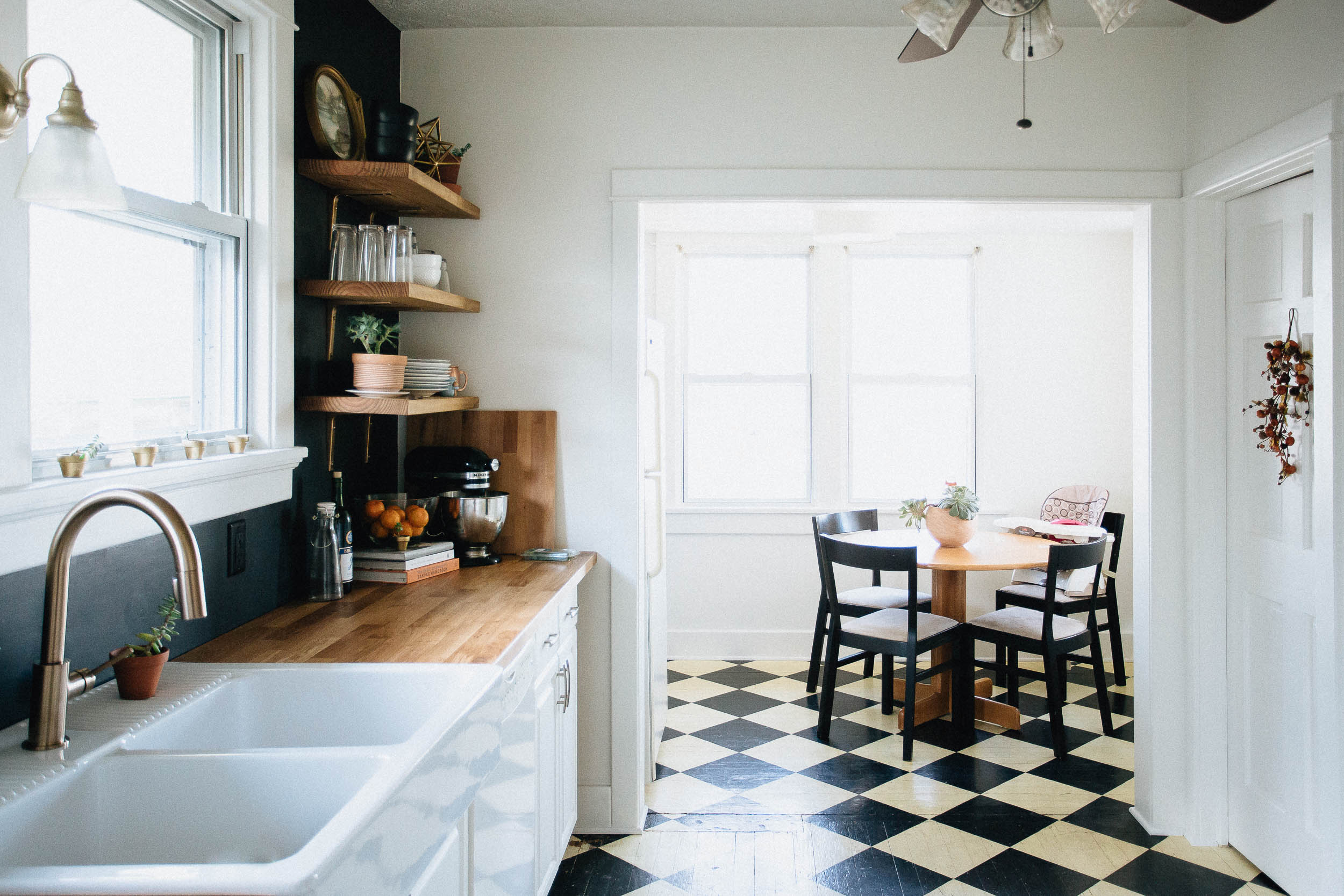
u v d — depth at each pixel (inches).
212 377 80.4
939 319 194.1
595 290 116.0
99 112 64.9
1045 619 138.6
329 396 98.4
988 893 99.6
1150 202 112.2
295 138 90.0
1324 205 86.7
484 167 116.0
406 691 65.3
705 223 179.2
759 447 195.2
